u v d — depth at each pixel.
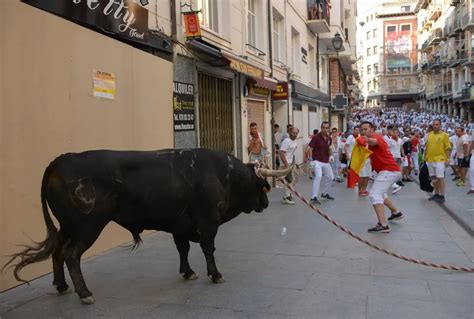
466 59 54.94
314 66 25.19
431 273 5.66
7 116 5.14
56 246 4.57
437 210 10.27
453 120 53.62
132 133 7.56
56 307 4.66
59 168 4.54
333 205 11.11
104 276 5.66
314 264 6.07
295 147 11.30
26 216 5.42
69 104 6.12
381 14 106.94
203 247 5.26
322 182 16.09
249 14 14.65
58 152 5.93
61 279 4.98
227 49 12.10
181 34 9.42
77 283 4.68
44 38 5.68
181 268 5.49
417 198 12.17
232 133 12.56
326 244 7.15
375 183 8.10
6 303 4.79
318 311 4.49
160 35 8.59
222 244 7.21
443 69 68.56
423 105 91.44
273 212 10.08
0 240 5.07
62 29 5.98
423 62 86.94
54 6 6.02
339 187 14.92
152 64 8.13
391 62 107.12
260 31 15.23
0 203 5.05
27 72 5.42
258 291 5.07
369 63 114.44
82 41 6.36
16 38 5.26
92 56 6.57
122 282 5.42
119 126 7.20
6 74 5.13
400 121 63.41
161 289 5.16
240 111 12.98
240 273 5.72
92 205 4.54
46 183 4.58
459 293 4.96
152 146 8.16
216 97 11.55
